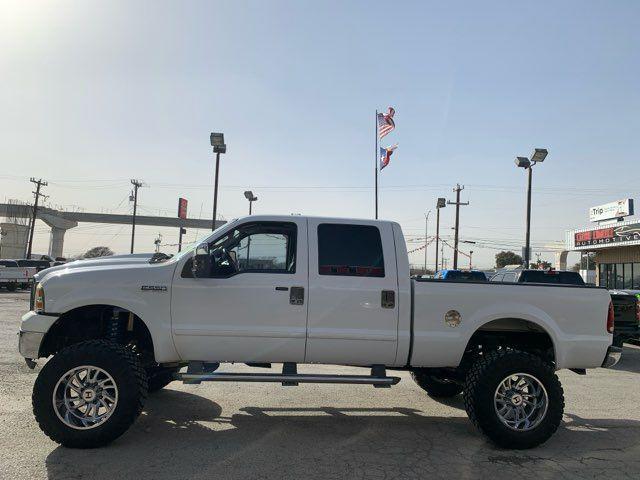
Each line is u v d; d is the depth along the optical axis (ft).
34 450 15.20
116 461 14.51
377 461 15.16
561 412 16.84
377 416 20.03
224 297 16.76
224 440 16.60
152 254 20.17
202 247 16.52
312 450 15.90
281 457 15.21
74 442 15.31
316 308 17.02
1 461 14.30
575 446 17.07
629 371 32.09
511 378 16.89
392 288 17.34
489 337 18.95
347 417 19.77
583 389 26.23
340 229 17.76
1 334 38.22
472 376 17.02
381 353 17.31
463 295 17.57
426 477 14.06
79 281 16.49
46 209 299.79
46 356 17.26
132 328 18.34
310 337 16.90
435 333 17.35
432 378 22.84
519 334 19.35
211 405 20.80
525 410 17.13
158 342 16.57
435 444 16.90
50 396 15.31
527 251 82.84
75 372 15.62
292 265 17.44
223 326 16.71
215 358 16.88
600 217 104.58
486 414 16.52
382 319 17.22
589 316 18.11
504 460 15.60
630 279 92.68
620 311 34.42
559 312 17.94
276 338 16.81
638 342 40.06
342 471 14.28
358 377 17.15
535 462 15.48
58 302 16.28
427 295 17.42
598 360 18.06
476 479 14.03
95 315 17.85
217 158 81.87
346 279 17.26
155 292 16.67
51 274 16.96
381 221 18.03
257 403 21.31
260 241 17.69
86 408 15.85
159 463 14.44
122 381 15.57
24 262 110.42
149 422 18.33
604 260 100.89
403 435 17.75
